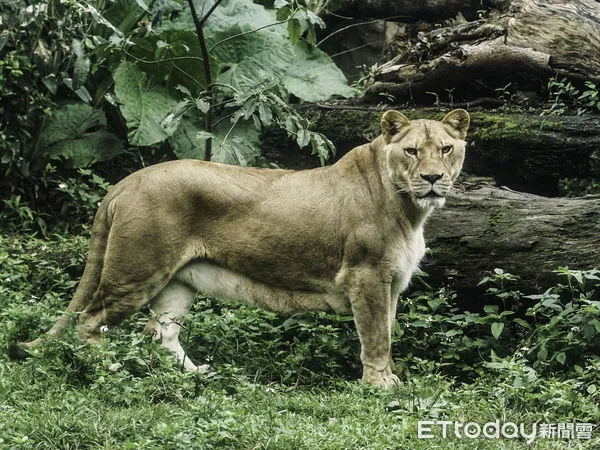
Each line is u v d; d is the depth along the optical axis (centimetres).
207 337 1157
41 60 1505
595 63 1535
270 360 1134
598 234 1219
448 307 1270
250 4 1744
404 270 1127
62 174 1633
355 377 1180
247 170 1146
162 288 1116
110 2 1571
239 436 837
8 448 796
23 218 1541
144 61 1503
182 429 841
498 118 1495
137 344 1065
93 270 1136
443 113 1547
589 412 968
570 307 1139
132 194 1108
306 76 1698
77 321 1114
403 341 1210
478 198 1292
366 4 1844
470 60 1539
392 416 959
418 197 1083
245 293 1143
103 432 847
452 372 1183
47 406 891
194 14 1405
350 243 1112
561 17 1541
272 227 1119
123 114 1580
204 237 1124
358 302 1113
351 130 1583
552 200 1277
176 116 1373
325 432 875
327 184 1135
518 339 1223
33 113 1571
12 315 1116
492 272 1251
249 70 1684
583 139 1460
